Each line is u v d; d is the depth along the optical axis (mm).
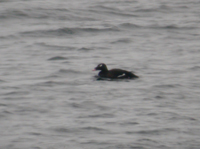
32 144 38688
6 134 40625
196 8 123500
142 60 71062
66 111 46531
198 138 39812
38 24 101250
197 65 67625
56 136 40250
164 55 74750
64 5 120750
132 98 50688
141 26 99938
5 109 46938
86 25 100250
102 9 117750
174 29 97812
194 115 45156
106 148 38000
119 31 95688
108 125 42625
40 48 80000
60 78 60250
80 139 39594
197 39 88688
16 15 108250
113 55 74750
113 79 59281
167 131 41219
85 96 51500
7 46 81562
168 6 124750
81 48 79812
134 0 133000
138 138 39781
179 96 51500
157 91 53406
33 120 43969
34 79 59531
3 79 59531
